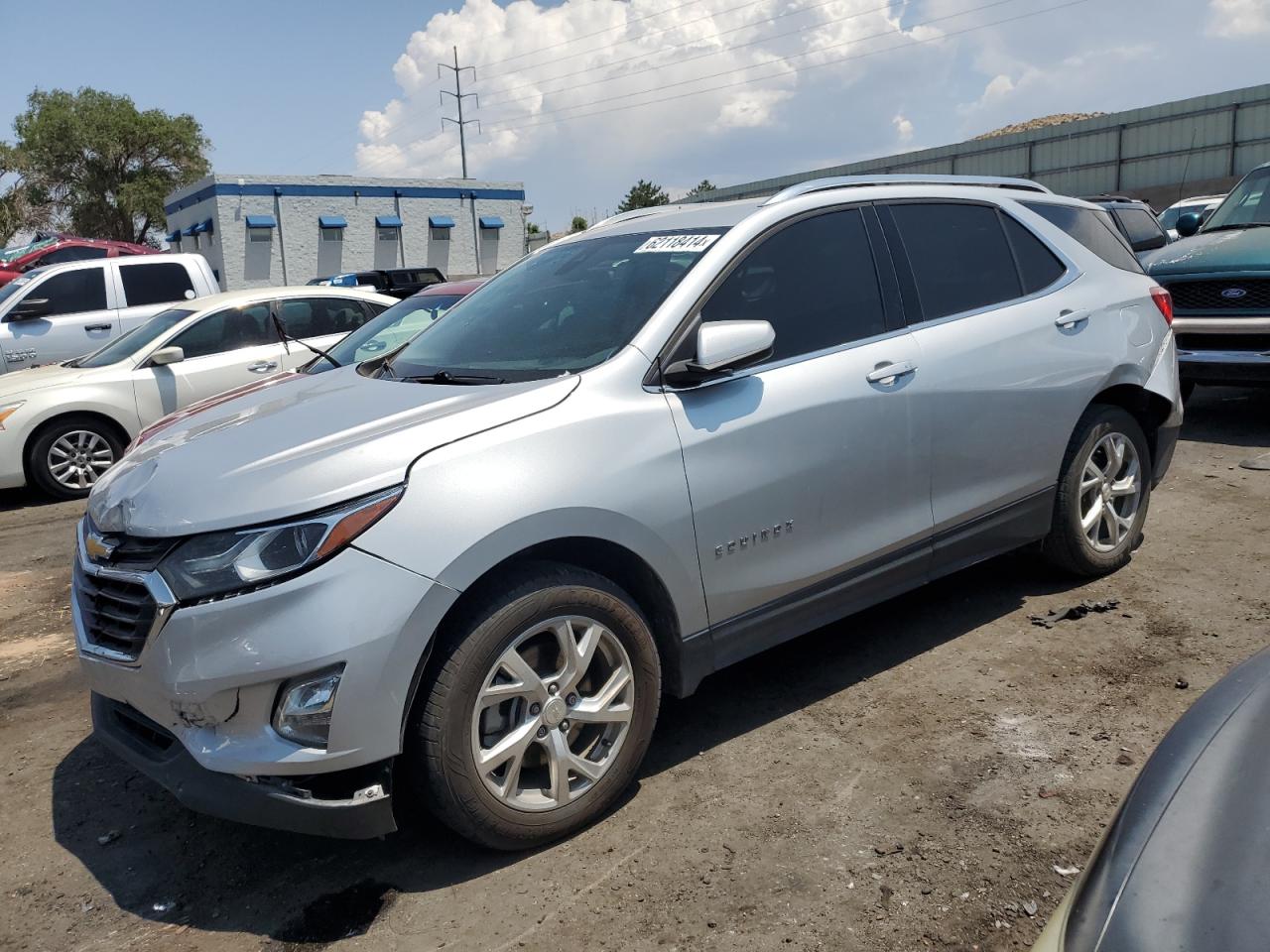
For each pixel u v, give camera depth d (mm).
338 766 2576
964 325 3994
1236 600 4395
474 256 43844
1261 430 7660
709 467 3189
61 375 8602
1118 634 4145
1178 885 1415
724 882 2746
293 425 3104
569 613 2902
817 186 3861
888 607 4641
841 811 3035
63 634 5172
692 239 3625
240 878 2951
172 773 2748
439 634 2742
